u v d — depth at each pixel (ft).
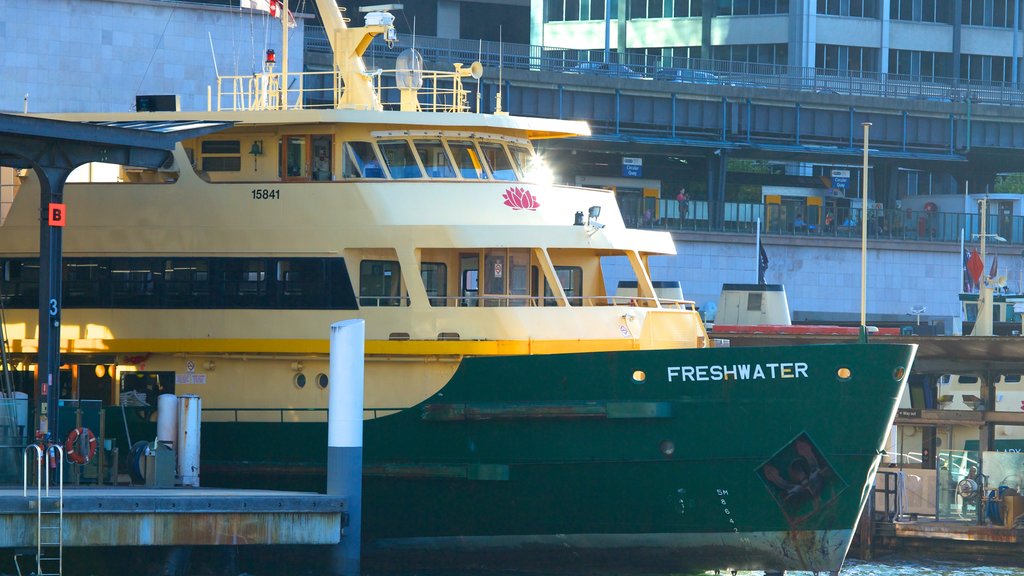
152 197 242.58
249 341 235.61
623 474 222.07
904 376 215.72
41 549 195.11
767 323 395.14
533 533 228.63
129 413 240.12
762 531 221.46
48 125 206.39
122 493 203.82
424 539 232.53
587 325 229.25
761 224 585.22
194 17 426.10
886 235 598.75
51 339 213.25
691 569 227.40
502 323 226.38
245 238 237.04
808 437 217.56
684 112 604.08
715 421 219.41
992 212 634.84
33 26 412.57
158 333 239.71
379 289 234.58
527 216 235.81
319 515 204.54
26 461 205.67
